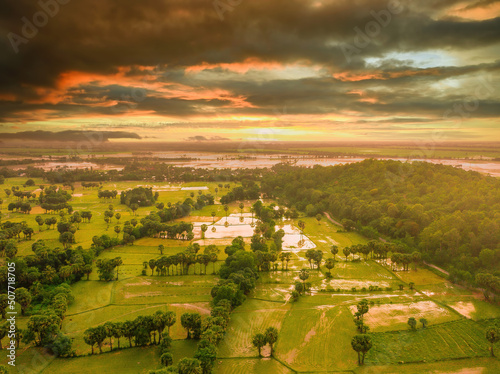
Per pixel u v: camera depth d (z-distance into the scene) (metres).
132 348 102.06
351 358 98.06
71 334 108.75
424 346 103.06
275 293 138.25
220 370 92.44
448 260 164.38
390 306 126.75
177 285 145.38
